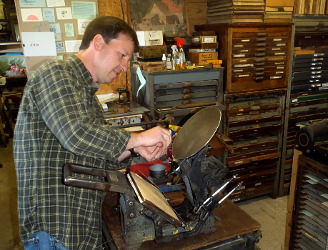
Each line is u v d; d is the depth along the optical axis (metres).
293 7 2.48
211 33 2.42
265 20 2.40
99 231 1.10
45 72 0.93
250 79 2.47
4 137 4.37
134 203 0.98
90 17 2.27
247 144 2.62
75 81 0.96
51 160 0.99
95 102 1.18
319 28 2.63
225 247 1.07
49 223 0.98
